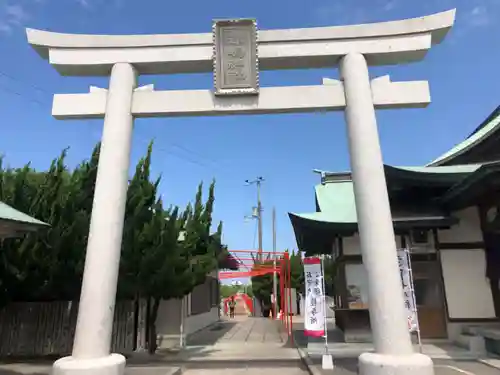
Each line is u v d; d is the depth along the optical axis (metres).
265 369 9.65
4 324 11.64
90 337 7.04
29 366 9.78
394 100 8.34
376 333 7.07
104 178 7.89
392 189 12.73
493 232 11.77
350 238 13.44
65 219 10.45
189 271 11.55
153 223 11.06
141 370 8.82
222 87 8.46
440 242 12.66
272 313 31.55
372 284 7.23
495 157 12.95
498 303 11.95
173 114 8.62
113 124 8.23
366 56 8.61
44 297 11.16
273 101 8.47
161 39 8.77
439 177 11.99
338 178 17.45
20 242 10.21
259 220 36.25
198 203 13.74
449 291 12.30
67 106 8.59
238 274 26.12
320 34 8.66
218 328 21.02
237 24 8.70
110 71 8.91
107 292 7.33
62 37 8.76
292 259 32.81
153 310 11.89
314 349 11.69
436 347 11.25
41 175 14.92
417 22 8.59
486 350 10.59
